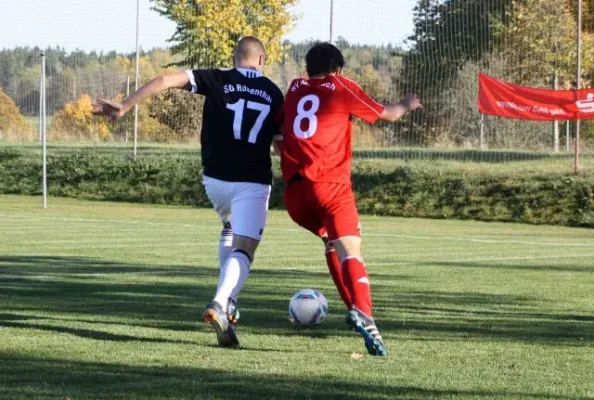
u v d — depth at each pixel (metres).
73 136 52.22
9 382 8.59
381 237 30.81
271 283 17.41
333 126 10.70
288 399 8.06
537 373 9.42
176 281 17.39
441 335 11.76
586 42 42.03
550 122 43.00
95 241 26.53
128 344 10.68
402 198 42.44
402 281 18.22
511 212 40.28
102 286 16.41
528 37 42.12
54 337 11.04
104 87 51.59
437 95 43.25
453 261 22.81
